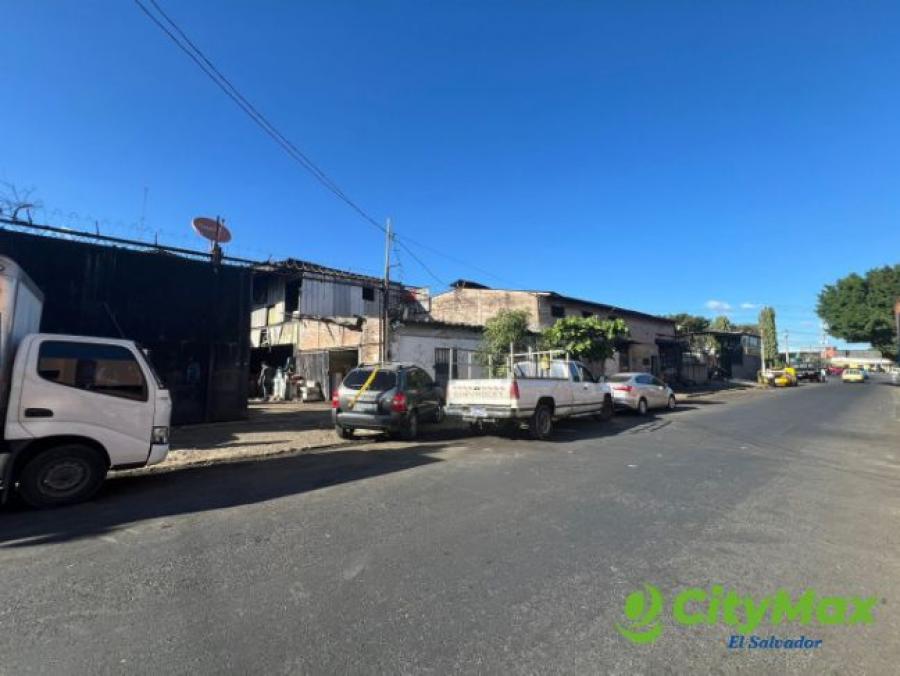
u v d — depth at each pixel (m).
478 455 9.87
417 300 29.56
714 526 5.55
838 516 5.99
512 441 11.84
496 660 3.06
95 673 2.91
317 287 25.75
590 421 15.91
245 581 4.14
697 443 11.47
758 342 56.09
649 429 14.02
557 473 8.20
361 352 21.91
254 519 5.75
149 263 13.43
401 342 20.25
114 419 6.68
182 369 13.84
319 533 5.28
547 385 12.77
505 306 28.31
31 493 6.15
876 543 5.09
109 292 12.80
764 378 42.09
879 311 48.34
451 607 3.71
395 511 6.06
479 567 4.42
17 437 6.11
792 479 7.89
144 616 3.57
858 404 22.44
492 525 5.54
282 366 27.53
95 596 3.88
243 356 14.91
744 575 4.30
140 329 13.19
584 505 6.34
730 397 27.33
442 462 9.13
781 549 4.89
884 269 49.94
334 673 2.93
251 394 25.95
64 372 6.45
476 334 22.55
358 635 3.33
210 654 3.11
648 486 7.34
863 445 11.30
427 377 13.18
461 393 12.70
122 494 6.91
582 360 21.66
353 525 5.54
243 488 7.21
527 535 5.23
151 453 6.96
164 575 4.25
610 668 2.99
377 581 4.14
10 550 4.82
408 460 9.32
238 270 14.93
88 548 4.87
